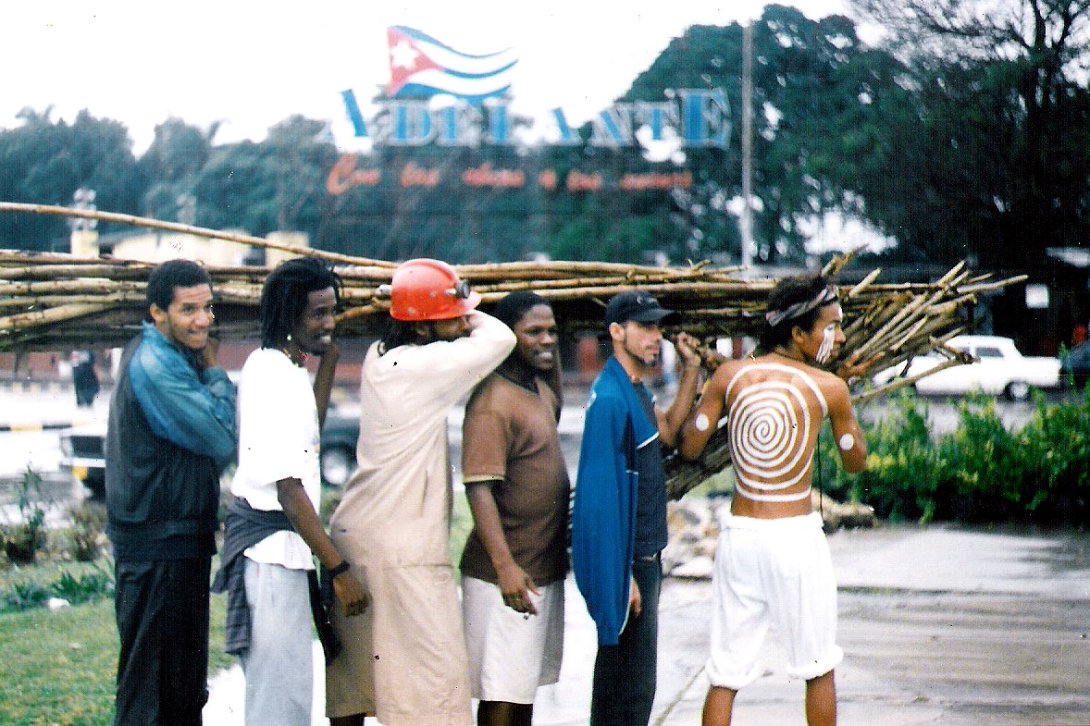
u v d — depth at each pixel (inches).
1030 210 625.0
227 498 312.7
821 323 163.3
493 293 184.5
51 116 751.1
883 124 696.4
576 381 686.5
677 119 887.7
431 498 153.6
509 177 912.3
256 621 146.6
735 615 161.0
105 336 177.3
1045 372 584.1
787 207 794.8
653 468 160.7
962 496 365.4
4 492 390.6
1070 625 242.1
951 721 185.0
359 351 446.0
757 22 814.5
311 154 871.7
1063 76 628.4
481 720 158.9
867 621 246.5
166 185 806.5
